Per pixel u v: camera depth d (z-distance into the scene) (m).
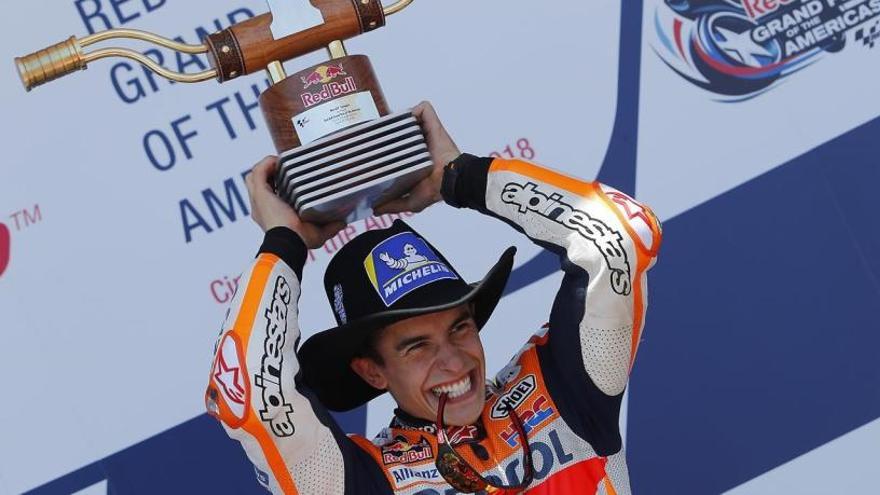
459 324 10.32
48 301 14.20
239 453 14.38
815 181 14.96
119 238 14.33
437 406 10.36
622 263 10.06
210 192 14.45
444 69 14.81
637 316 10.23
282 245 10.16
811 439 14.77
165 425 14.27
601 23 14.94
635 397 14.73
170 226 14.39
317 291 14.61
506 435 10.39
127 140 14.38
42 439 14.11
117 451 14.20
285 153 9.68
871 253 14.90
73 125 14.32
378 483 10.27
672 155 14.92
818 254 14.90
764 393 14.79
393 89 14.78
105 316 14.25
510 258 10.38
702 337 14.80
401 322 10.23
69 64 9.91
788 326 14.84
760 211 14.92
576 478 10.28
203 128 14.48
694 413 14.74
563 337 10.30
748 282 14.87
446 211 14.78
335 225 10.45
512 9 14.89
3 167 14.21
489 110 14.81
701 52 14.98
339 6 10.04
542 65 14.88
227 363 9.93
